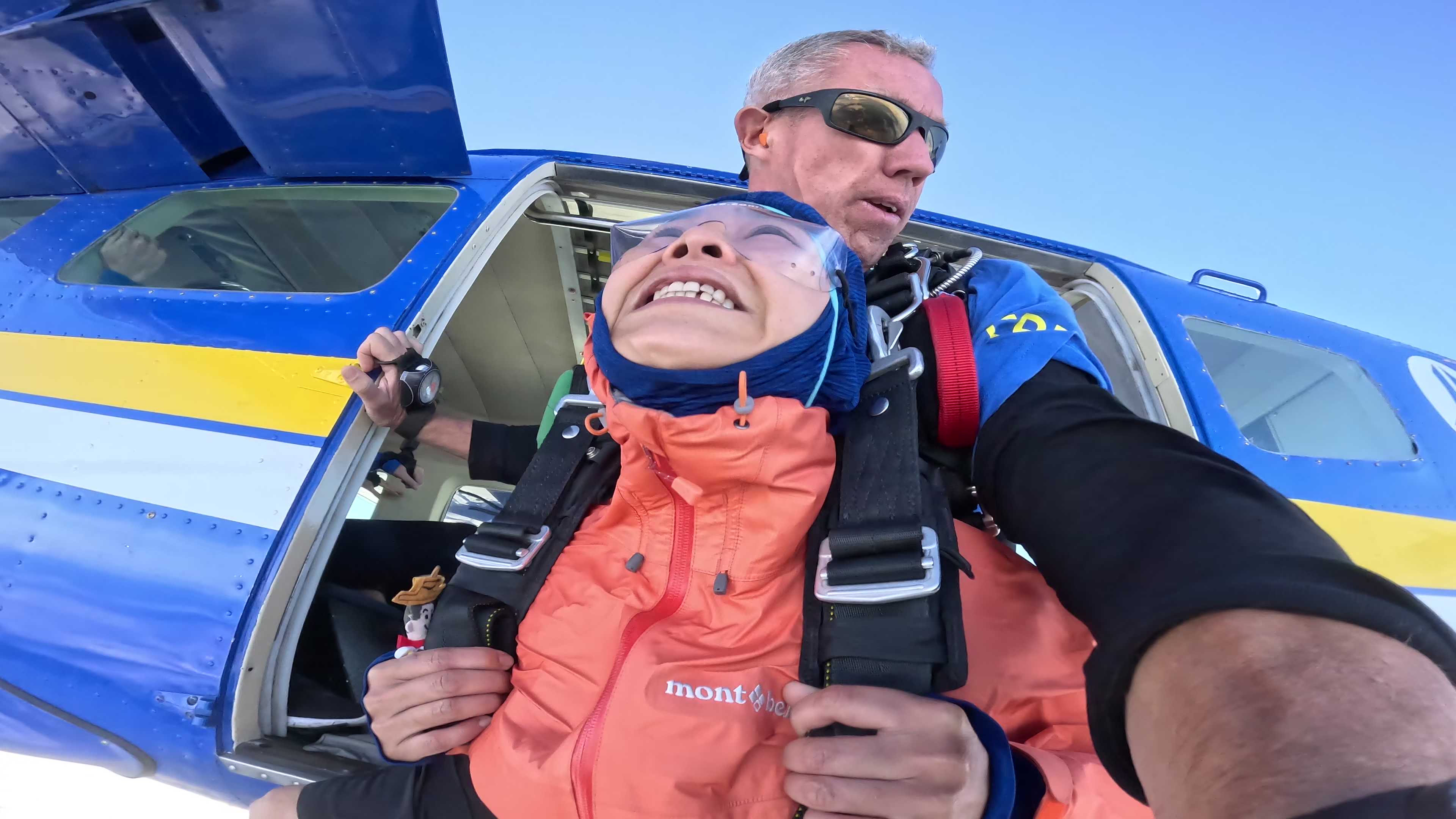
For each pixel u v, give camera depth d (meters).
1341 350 2.78
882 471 0.98
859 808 0.68
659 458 0.94
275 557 1.62
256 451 1.77
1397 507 2.35
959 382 1.09
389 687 1.02
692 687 0.84
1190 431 2.35
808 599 0.91
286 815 1.12
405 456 2.54
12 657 1.59
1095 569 0.71
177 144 2.62
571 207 3.09
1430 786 0.47
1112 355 2.74
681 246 0.95
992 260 1.46
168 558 1.62
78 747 1.52
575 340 3.88
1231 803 0.51
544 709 0.92
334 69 2.18
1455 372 2.92
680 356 0.88
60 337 2.12
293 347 1.97
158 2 2.00
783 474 0.88
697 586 0.94
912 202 1.67
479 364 3.99
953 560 0.88
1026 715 0.89
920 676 0.81
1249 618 0.57
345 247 2.92
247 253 2.86
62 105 2.46
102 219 2.56
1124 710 0.62
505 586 1.09
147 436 1.83
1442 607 2.18
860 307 1.08
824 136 1.59
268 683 1.55
